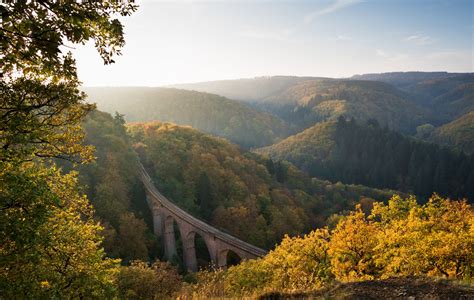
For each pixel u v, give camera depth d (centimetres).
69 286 1525
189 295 1534
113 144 8850
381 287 1162
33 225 1062
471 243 1984
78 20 899
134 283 3353
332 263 2708
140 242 6631
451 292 1079
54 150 1330
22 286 1176
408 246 2278
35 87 1084
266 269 3109
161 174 10156
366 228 2770
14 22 897
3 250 1168
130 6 997
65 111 1293
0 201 1031
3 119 1064
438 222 2617
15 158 1128
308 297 1158
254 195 10188
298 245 3231
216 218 8781
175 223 8944
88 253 1712
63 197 1522
